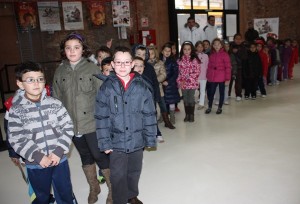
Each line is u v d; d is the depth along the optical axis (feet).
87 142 7.81
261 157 11.12
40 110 6.47
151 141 7.35
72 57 7.45
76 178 10.46
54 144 6.57
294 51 30.01
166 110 15.89
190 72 16.03
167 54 15.71
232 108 19.29
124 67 6.97
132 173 7.55
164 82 15.20
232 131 14.47
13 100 6.55
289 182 9.13
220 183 9.34
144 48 12.51
